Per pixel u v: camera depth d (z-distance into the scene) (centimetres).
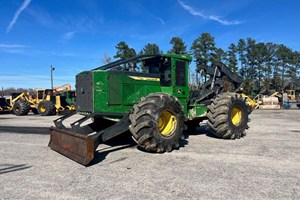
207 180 402
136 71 690
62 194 357
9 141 763
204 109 768
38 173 450
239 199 334
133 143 690
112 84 619
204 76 829
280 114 1769
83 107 630
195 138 766
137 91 662
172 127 600
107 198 342
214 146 648
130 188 374
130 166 480
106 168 471
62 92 2070
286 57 5994
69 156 531
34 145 695
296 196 341
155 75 704
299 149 608
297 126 1055
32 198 345
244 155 553
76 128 558
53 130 629
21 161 528
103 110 603
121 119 575
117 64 644
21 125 1195
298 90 5869
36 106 2036
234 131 744
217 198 337
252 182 392
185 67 733
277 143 684
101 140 513
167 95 596
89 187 381
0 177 431
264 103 2561
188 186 379
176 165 482
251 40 5628
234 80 922
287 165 478
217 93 840
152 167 472
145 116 544
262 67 5572
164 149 574
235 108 775
